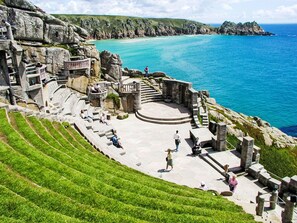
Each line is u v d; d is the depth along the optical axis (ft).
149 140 99.50
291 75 304.09
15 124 68.49
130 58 366.02
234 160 84.28
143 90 143.54
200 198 55.42
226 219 46.19
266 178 73.31
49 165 51.85
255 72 316.40
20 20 128.88
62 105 105.70
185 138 101.19
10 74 94.02
